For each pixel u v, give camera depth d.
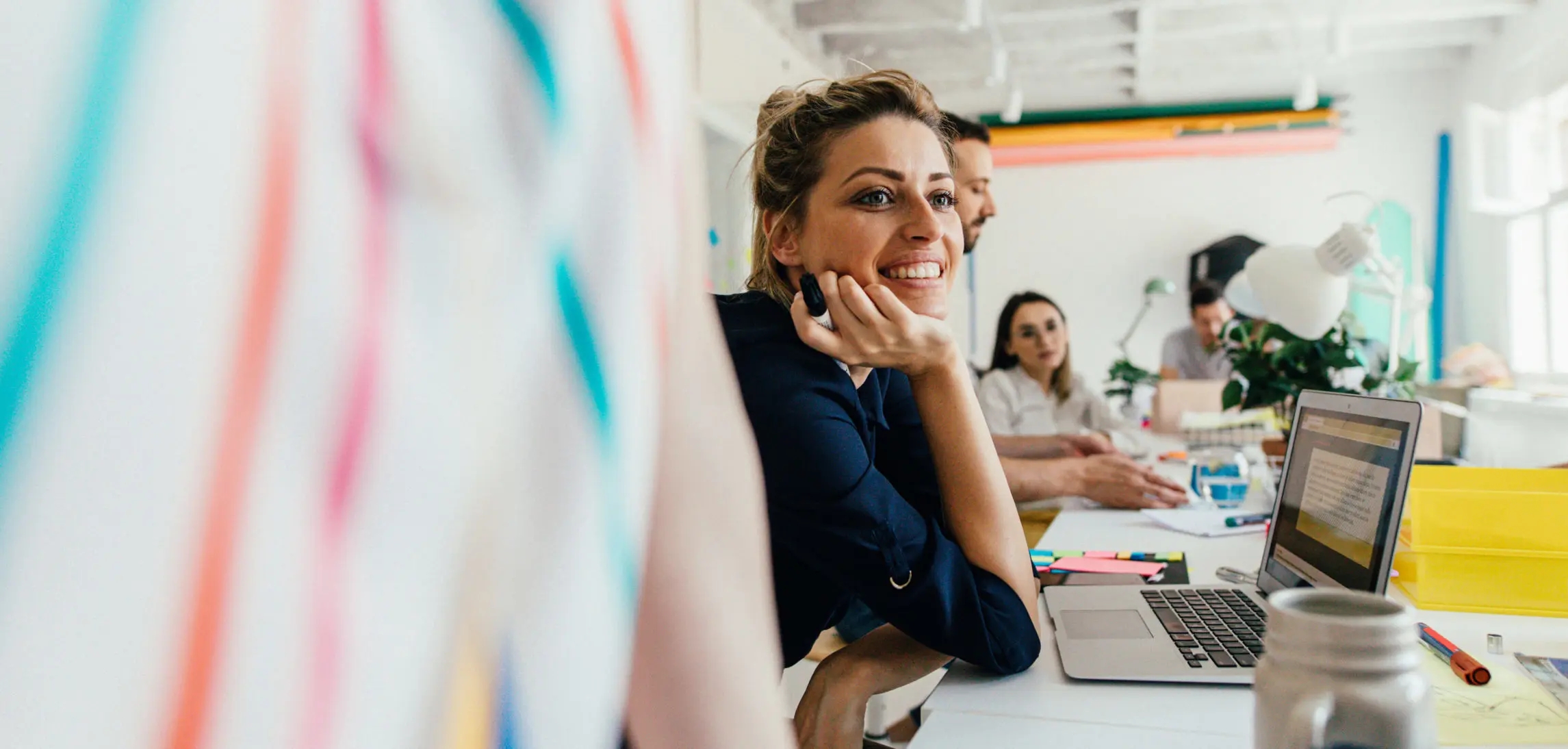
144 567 0.15
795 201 1.05
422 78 0.18
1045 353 3.41
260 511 0.16
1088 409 3.51
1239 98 7.06
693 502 0.26
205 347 0.15
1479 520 1.14
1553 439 3.65
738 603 0.27
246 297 0.16
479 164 0.19
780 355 0.95
